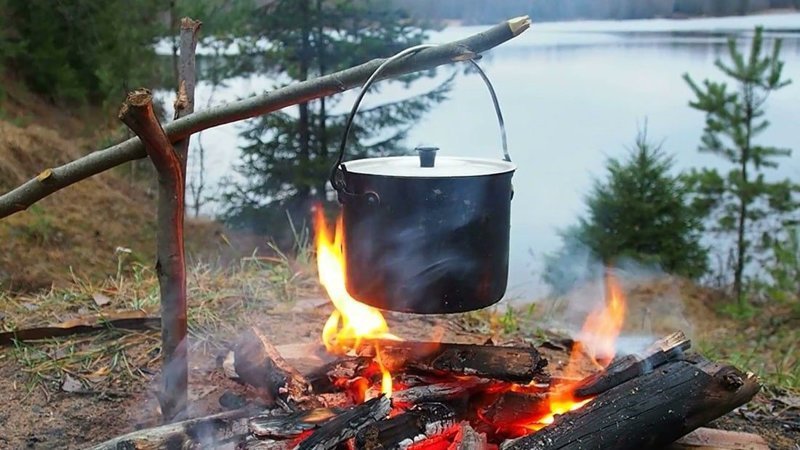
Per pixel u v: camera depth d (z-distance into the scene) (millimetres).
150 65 6980
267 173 7078
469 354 1856
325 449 1529
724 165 7230
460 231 1493
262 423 1643
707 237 7145
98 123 7199
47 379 2211
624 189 6105
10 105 6590
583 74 8758
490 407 1787
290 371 1903
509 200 1602
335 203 7055
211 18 6574
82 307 2789
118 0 6902
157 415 1999
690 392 1645
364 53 6867
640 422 1576
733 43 6672
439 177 1463
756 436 1834
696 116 7977
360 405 1646
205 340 2502
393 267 1520
